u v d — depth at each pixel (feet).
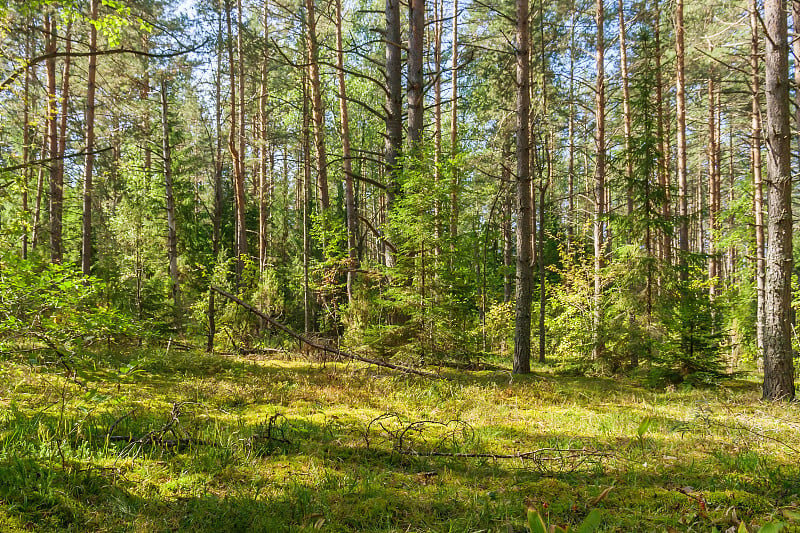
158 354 36.96
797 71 39.93
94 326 20.63
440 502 13.12
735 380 39.63
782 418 24.97
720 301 45.98
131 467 14.14
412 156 39.73
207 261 77.66
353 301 44.70
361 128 108.37
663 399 30.94
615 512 12.78
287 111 95.40
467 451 17.99
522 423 22.98
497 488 14.39
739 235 61.93
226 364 35.47
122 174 75.97
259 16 82.99
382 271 38.55
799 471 16.37
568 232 95.96
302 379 31.37
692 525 11.94
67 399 20.66
